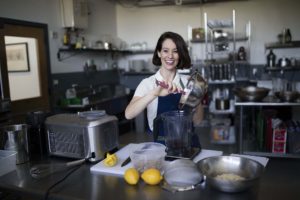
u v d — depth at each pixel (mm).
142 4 5801
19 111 3689
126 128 5273
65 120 1468
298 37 5047
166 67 1615
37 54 3967
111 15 5863
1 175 1271
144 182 1140
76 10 4375
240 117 3502
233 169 1176
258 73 5309
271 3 5102
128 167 1275
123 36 6113
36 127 1557
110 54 5832
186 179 1092
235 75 5004
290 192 1037
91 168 1287
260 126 3711
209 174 1100
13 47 3662
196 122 1675
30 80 3900
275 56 5008
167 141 1406
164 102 1678
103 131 1434
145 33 5941
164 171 1178
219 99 4668
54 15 4250
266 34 5195
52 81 4230
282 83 3801
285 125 3525
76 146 1425
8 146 1410
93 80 5258
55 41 4281
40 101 4016
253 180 986
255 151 3504
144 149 1313
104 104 4555
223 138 4363
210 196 1008
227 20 4684
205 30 4938
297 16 5000
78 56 4832
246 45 5309
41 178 1218
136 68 5859
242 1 5234
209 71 4867
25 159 1445
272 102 3303
